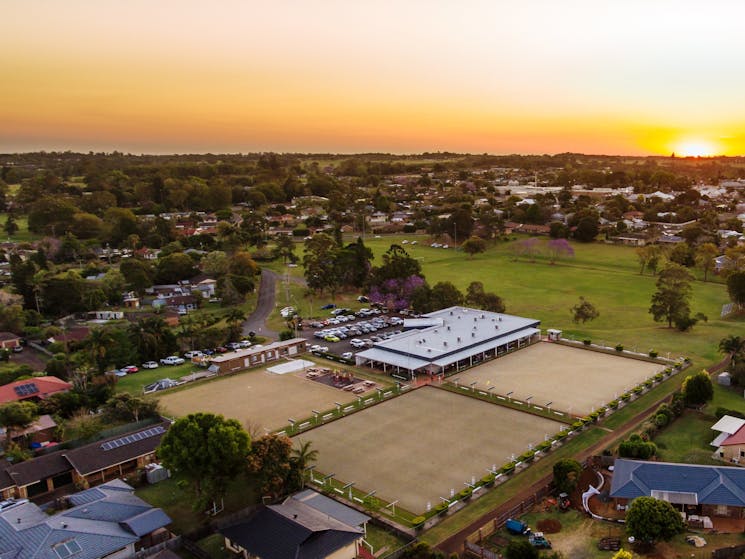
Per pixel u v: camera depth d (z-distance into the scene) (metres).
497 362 103.56
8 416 72.88
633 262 194.50
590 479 62.91
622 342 113.44
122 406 81.50
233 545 52.00
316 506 56.91
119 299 159.12
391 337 110.88
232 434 56.81
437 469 66.94
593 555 49.56
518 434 75.25
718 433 72.50
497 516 56.34
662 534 49.56
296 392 93.00
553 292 159.62
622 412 80.81
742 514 54.72
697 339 113.62
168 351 114.75
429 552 48.91
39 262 189.62
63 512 54.22
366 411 84.31
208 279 179.75
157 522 53.34
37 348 123.44
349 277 161.88
